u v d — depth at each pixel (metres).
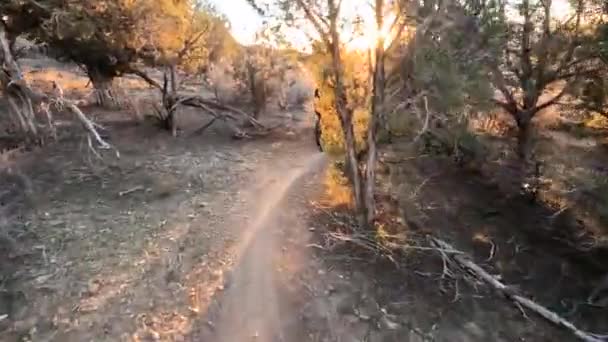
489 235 14.55
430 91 12.78
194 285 10.47
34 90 21.17
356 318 10.02
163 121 24.12
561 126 19.11
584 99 16.75
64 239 12.00
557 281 12.52
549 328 10.55
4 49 17.94
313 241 12.61
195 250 11.81
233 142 22.55
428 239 12.95
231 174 17.38
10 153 18.09
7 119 22.42
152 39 21.22
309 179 16.98
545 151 17.50
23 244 11.66
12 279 10.23
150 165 17.88
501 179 18.25
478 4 14.73
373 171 12.88
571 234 14.73
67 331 8.84
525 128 18.52
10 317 9.14
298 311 9.99
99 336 8.77
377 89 12.01
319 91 14.27
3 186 15.09
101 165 17.55
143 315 9.40
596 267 13.19
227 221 13.45
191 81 31.66
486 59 16.02
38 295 9.77
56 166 17.20
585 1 16.42
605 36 15.02
